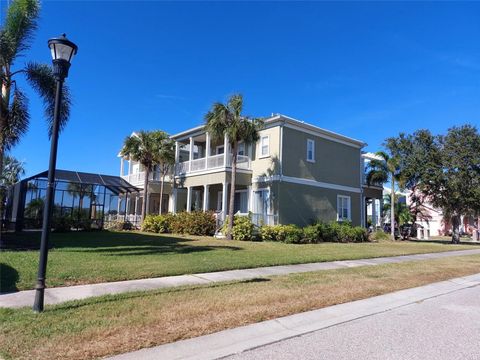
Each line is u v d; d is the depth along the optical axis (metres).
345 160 29.06
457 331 6.41
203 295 8.00
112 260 11.70
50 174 6.71
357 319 7.17
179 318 6.41
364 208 32.38
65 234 22.59
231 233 21.45
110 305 6.95
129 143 28.53
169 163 29.69
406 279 11.47
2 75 14.70
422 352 5.34
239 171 25.30
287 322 6.72
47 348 4.92
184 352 5.11
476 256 19.39
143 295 7.82
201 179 26.86
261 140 25.73
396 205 35.59
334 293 8.96
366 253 17.25
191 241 19.30
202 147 32.12
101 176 30.12
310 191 25.92
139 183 32.16
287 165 24.62
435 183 30.89
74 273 9.44
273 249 17.00
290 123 25.11
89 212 27.64
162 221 25.97
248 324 6.43
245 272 11.23
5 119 14.95
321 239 23.97
